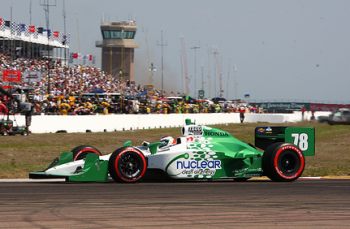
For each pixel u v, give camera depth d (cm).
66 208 1941
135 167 2742
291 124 9944
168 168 2769
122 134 6950
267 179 3102
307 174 3469
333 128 8919
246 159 2889
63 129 7269
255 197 2261
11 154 4444
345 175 3447
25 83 9350
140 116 8731
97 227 1616
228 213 1873
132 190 2445
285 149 2877
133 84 14688
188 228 1619
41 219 1730
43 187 2548
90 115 7675
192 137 2866
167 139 2873
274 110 16388
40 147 5150
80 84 11456
